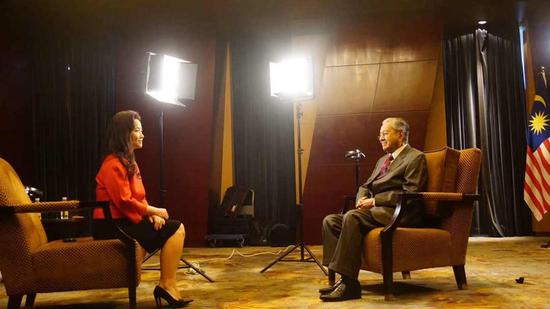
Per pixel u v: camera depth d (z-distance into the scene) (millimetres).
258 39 7961
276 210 7789
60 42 7645
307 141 7898
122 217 2812
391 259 2896
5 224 2572
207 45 7543
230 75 8031
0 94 7227
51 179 7535
